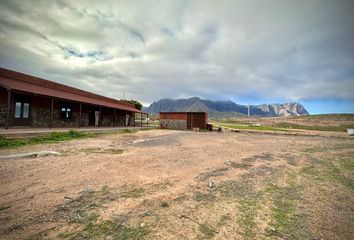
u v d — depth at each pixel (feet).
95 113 78.38
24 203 12.03
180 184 17.12
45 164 21.01
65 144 35.22
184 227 10.36
